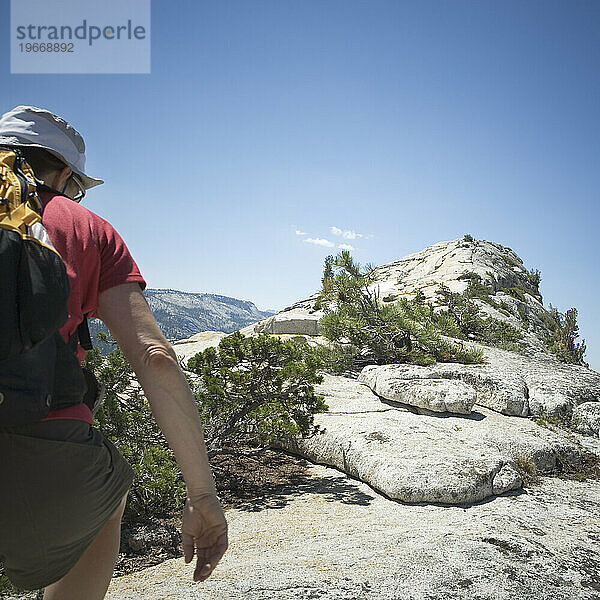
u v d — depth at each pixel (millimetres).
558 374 13203
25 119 1815
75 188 1971
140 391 7840
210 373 8211
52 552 1602
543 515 6887
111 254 1702
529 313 29844
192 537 1611
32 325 1397
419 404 9922
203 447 1624
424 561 5230
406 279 32656
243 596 4520
